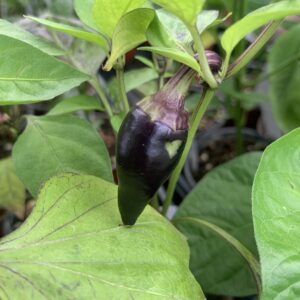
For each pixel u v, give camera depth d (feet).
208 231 0.76
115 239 0.51
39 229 0.50
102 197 0.54
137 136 0.44
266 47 1.40
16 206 0.85
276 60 1.15
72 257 0.48
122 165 0.45
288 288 0.43
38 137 0.65
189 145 0.59
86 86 1.26
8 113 0.92
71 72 0.52
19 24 0.77
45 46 0.60
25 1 1.08
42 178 0.63
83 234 0.51
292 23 1.14
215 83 0.50
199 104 0.55
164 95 0.45
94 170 0.63
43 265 0.47
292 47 1.13
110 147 1.27
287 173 0.48
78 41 0.75
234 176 0.80
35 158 0.64
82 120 0.66
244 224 0.76
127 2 0.51
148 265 0.50
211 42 1.16
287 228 0.45
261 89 1.43
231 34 0.47
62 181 0.54
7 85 0.50
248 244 0.75
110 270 0.48
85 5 0.60
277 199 0.47
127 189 0.46
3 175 0.85
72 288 0.46
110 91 0.78
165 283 0.49
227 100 1.16
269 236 0.45
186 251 0.54
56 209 0.52
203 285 0.74
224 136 1.40
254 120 1.54
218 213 0.78
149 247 0.51
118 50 0.50
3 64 0.50
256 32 1.02
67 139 0.65
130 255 0.50
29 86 0.51
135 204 0.47
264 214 0.45
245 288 0.72
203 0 0.41
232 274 0.73
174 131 0.44
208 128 1.48
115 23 0.53
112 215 0.53
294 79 1.12
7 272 0.46
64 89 0.51
